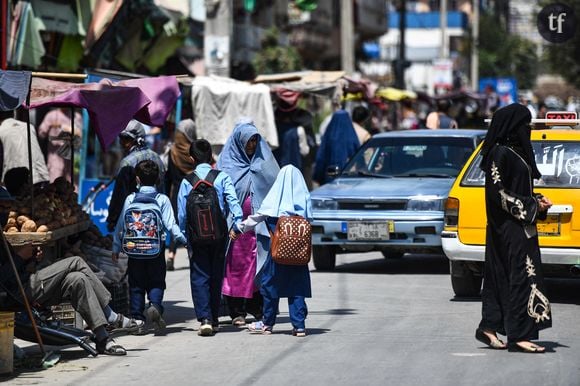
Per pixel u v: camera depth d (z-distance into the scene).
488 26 107.19
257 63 50.62
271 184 15.58
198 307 14.74
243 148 15.53
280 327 15.38
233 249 15.23
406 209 20.14
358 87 32.28
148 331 15.06
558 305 16.91
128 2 29.78
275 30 53.56
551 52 74.00
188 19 33.72
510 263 12.77
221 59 30.58
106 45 29.42
